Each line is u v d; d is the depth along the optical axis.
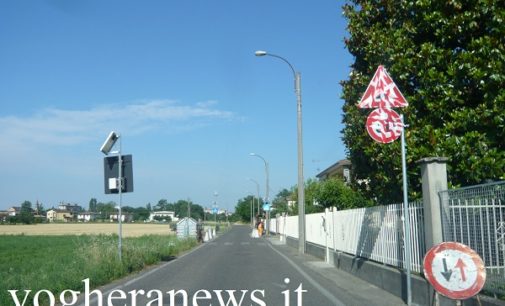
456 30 11.94
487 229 8.71
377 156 12.79
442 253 8.73
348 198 40.69
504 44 11.42
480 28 12.07
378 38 12.93
